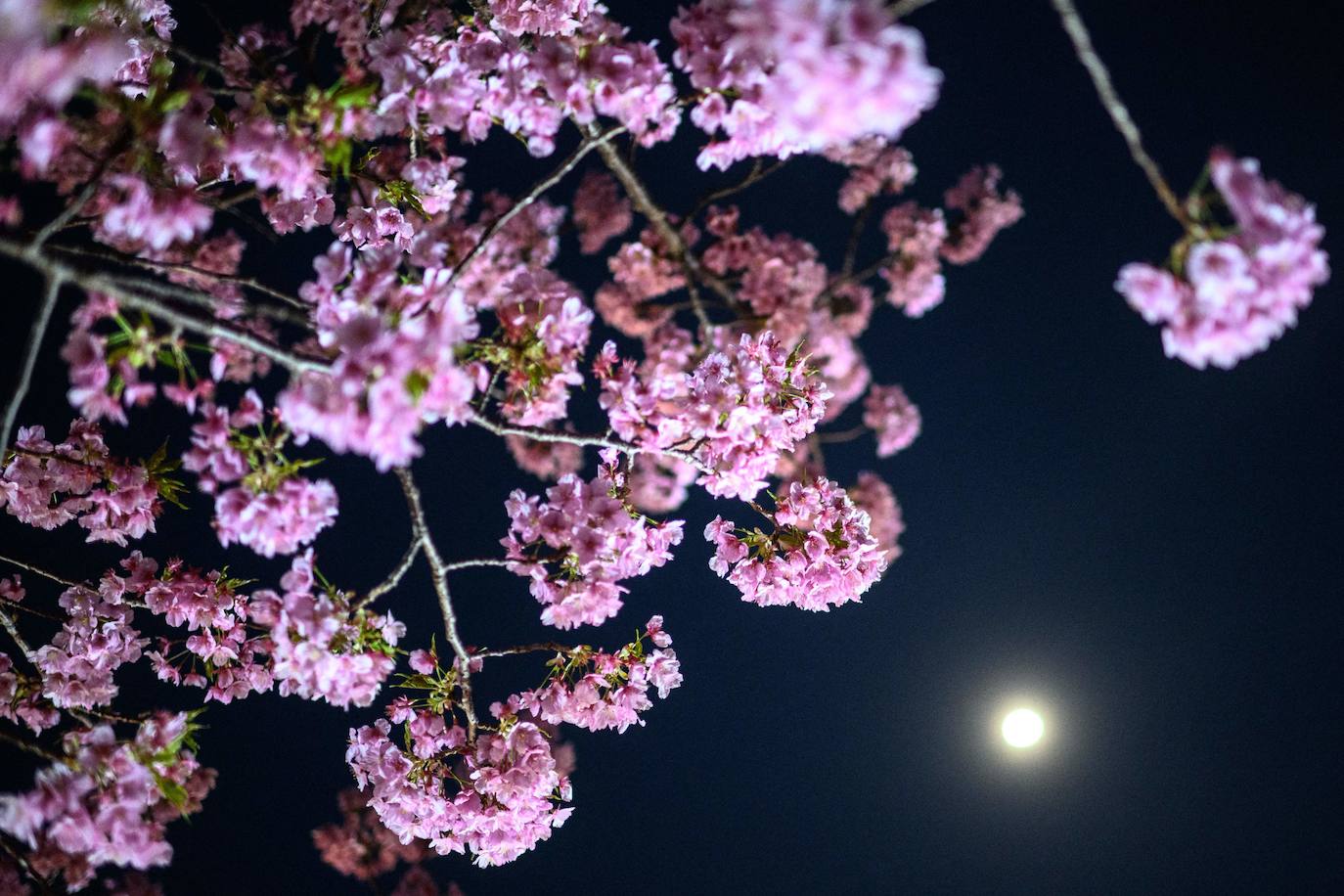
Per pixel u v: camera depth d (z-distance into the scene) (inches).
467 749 165.8
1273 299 90.4
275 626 137.6
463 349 144.8
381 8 198.1
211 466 121.9
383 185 167.9
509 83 156.3
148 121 114.0
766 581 163.3
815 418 160.7
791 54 81.3
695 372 156.5
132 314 128.5
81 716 166.9
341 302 113.6
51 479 172.1
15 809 122.4
